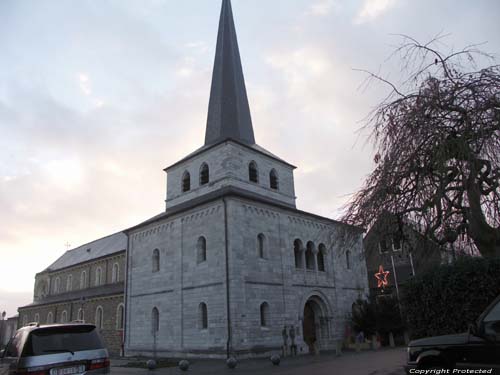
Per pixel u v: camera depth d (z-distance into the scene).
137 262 33.28
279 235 29.56
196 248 28.14
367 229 10.64
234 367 19.97
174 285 29.09
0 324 63.50
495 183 8.64
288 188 35.34
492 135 8.42
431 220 9.70
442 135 8.80
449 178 9.10
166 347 28.44
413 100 9.59
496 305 6.63
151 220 32.38
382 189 9.69
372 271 42.53
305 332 30.56
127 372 20.56
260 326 25.77
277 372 17.44
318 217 33.19
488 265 8.69
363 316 31.36
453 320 8.95
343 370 16.50
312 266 31.83
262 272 27.20
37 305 55.06
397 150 9.42
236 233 26.23
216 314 25.47
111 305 40.28
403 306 10.37
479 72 9.07
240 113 35.22
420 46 9.75
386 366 16.78
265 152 33.97
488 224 9.17
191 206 28.86
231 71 36.47
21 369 8.90
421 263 10.97
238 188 29.89
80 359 9.45
